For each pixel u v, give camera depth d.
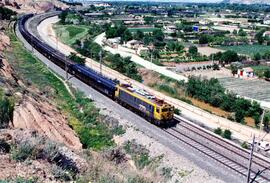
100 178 20.20
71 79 65.69
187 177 29.33
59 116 38.16
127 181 21.42
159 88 71.50
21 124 28.94
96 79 58.38
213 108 62.19
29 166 17.84
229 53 106.56
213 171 31.41
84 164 22.69
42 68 70.38
